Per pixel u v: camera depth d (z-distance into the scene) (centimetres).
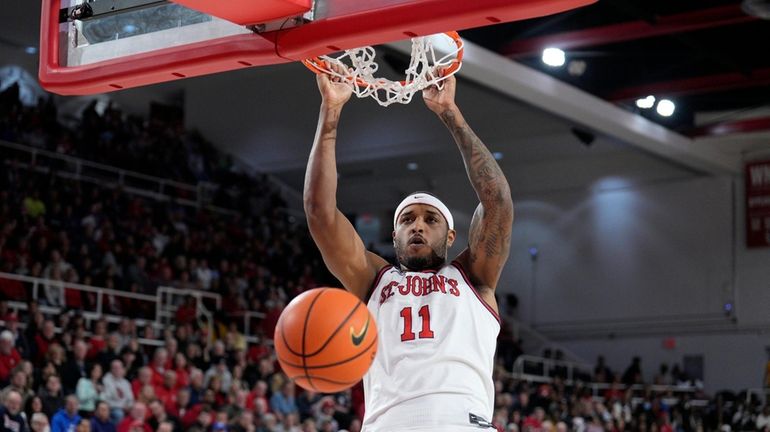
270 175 2742
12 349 1289
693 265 2450
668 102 1872
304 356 352
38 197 1981
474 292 410
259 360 1584
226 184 2575
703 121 2250
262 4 386
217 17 411
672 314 2462
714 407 2072
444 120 448
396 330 398
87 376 1312
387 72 1681
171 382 1381
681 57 1892
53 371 1241
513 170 2684
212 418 1318
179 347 1566
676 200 2488
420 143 2459
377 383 395
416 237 418
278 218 2594
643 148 2191
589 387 2195
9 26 2244
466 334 397
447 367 388
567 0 345
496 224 421
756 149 2369
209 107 2677
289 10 393
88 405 1265
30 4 2070
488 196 422
